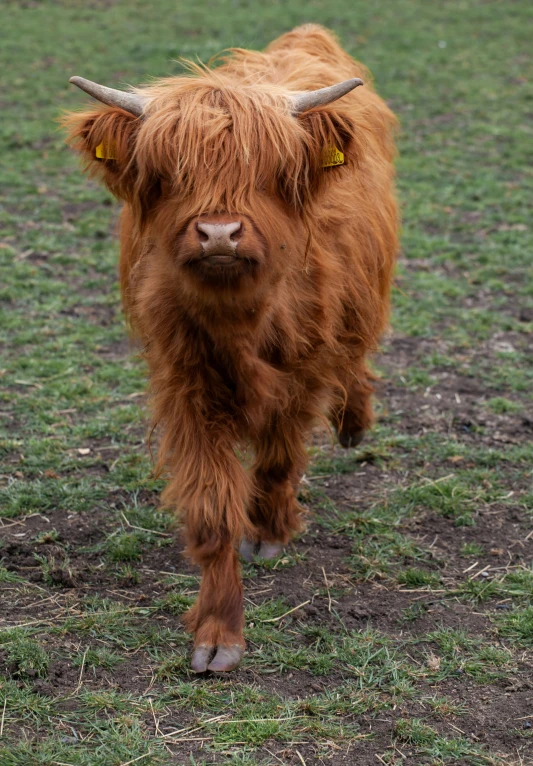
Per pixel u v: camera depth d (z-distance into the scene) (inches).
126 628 255.3
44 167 708.0
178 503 244.5
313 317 259.0
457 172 717.9
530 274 541.3
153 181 226.7
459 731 218.8
